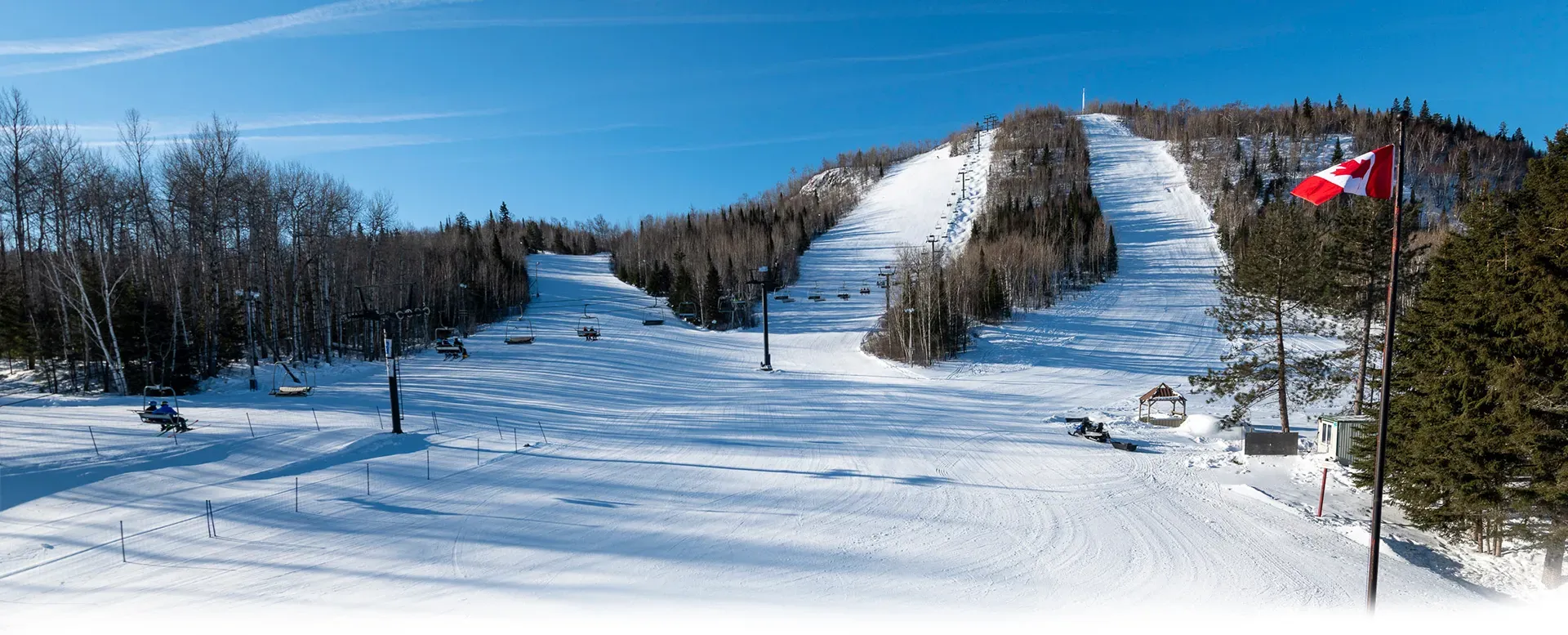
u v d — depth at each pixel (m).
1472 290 19.42
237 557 16.30
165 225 46.72
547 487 22.50
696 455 27.28
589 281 111.56
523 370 48.94
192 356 40.69
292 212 50.69
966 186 163.88
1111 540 19.22
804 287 107.44
